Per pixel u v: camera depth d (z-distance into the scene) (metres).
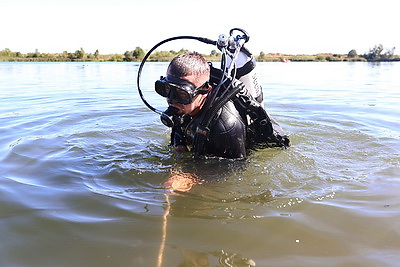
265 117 2.56
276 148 2.89
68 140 3.16
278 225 1.69
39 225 1.68
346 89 7.62
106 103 5.49
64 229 1.65
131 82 9.14
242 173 2.33
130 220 1.74
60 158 2.65
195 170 2.34
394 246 1.50
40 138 3.22
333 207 1.87
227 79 2.41
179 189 2.11
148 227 1.67
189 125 2.49
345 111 4.84
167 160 2.60
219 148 2.38
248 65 2.75
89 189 2.10
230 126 2.34
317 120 4.24
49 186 2.14
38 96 6.26
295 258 1.43
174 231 1.64
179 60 2.25
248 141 2.66
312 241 1.55
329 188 2.13
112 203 1.92
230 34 2.88
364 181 2.24
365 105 5.35
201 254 1.46
